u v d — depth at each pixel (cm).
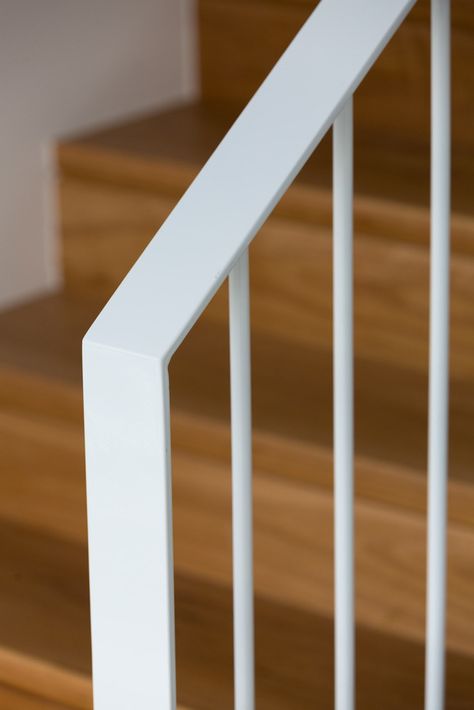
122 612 104
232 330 108
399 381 204
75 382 205
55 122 245
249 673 122
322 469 184
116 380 98
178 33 266
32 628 185
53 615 188
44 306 238
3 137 237
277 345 218
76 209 240
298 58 114
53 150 239
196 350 216
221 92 266
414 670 178
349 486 130
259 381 204
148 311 100
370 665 179
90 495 103
